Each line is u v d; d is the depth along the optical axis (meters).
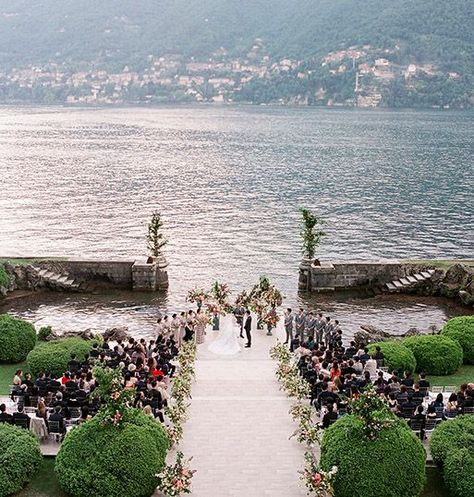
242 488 25.11
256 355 38.72
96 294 57.66
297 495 24.72
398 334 47.25
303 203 98.81
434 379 37.38
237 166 140.12
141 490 24.28
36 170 129.50
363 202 100.06
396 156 160.88
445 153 168.62
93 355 35.50
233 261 68.12
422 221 87.31
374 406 25.22
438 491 25.91
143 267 58.12
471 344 39.62
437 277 57.81
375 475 23.97
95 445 24.78
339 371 32.41
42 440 28.28
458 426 27.06
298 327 40.72
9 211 90.81
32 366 36.06
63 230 80.62
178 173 128.75
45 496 25.11
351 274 58.88
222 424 29.95
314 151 171.00
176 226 83.12
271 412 31.17
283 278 62.69
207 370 36.16
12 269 57.62
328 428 26.20
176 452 27.48
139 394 29.00
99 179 119.75
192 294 45.53
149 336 47.25
